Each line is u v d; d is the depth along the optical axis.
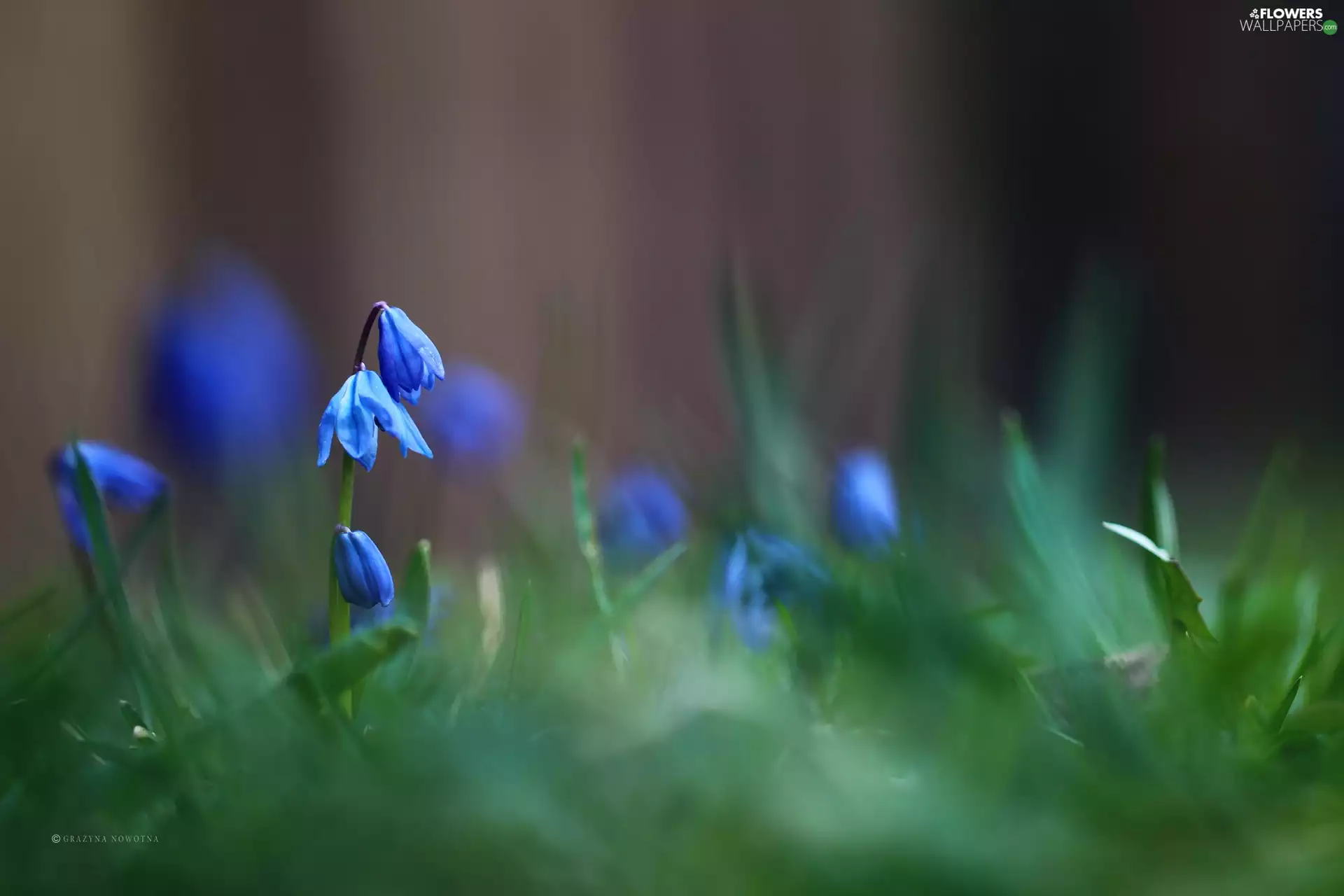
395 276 1.59
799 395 0.90
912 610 0.74
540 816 0.68
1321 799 0.69
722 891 0.67
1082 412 0.87
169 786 0.70
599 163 1.72
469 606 0.85
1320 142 2.12
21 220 1.40
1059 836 0.68
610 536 0.87
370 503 1.04
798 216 1.86
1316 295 2.11
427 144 1.61
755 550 0.78
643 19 1.75
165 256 1.47
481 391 0.93
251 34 1.53
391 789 0.69
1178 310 2.10
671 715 0.71
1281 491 0.84
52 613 0.82
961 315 0.88
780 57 1.86
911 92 1.98
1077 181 2.10
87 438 1.38
